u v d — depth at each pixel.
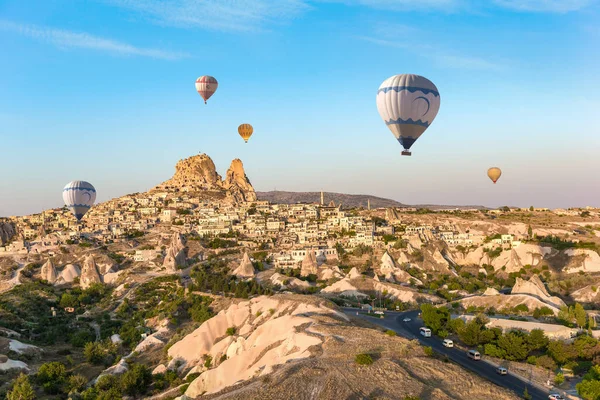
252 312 188.75
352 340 130.50
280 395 102.44
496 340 145.38
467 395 104.75
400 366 113.75
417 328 169.25
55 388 165.88
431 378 110.88
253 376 130.88
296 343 134.62
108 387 163.38
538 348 142.25
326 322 149.12
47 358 199.38
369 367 111.88
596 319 190.50
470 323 153.50
